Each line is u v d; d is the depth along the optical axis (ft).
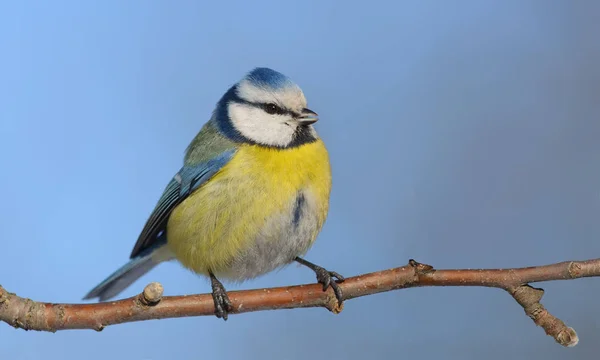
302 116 9.17
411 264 9.01
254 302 9.03
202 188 9.16
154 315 8.99
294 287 9.04
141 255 9.28
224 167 9.16
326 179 9.18
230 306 9.02
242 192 9.14
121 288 9.30
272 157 9.15
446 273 8.99
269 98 9.17
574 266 8.95
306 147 9.17
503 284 8.96
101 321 8.97
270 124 9.16
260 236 9.14
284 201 9.14
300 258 9.20
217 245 9.15
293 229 9.15
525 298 8.96
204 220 9.15
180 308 9.00
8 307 8.95
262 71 9.21
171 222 9.20
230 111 9.19
